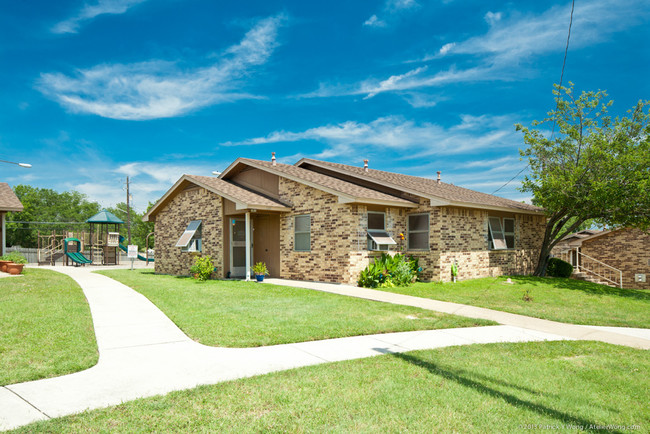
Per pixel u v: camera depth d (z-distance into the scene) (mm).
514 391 5215
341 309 10414
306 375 5520
